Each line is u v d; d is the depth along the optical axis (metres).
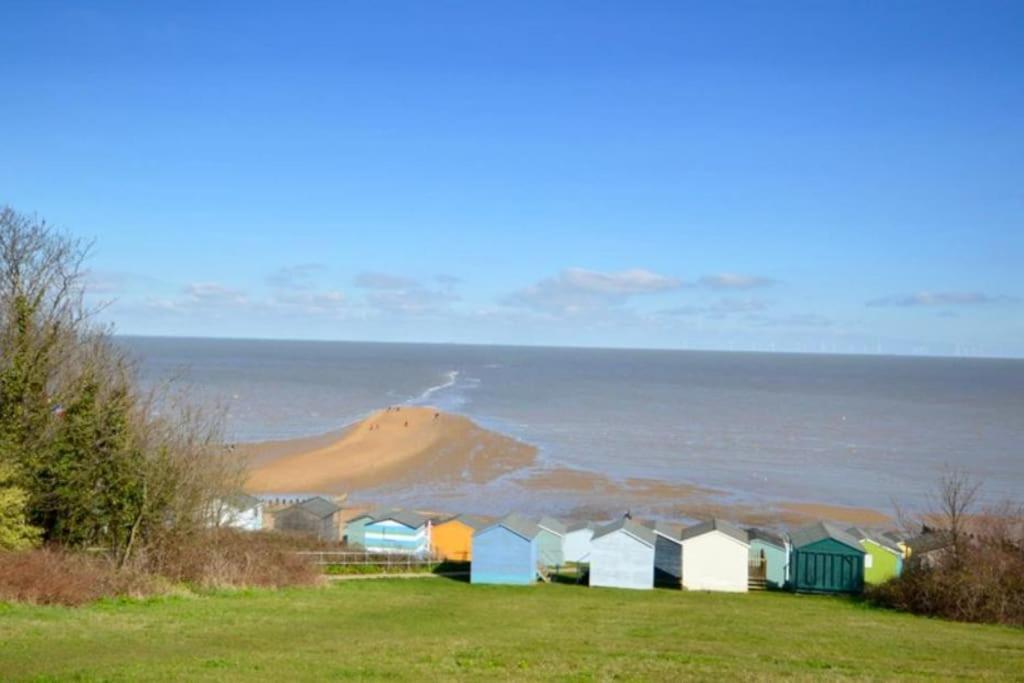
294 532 51.47
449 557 51.50
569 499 73.75
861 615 36.28
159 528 34.09
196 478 35.91
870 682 19.78
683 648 25.08
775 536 50.78
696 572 45.28
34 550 29.81
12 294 35.25
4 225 36.78
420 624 28.77
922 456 102.12
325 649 22.17
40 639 21.20
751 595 43.38
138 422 37.03
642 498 75.00
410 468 84.62
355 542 51.50
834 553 44.75
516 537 44.78
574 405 161.50
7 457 31.47
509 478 81.75
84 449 33.41
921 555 41.66
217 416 66.62
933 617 36.31
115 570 30.55
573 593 41.88
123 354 45.59
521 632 27.70
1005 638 30.52
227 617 27.22
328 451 92.00
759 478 85.75
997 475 88.69
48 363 35.03
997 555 37.69
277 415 123.88
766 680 19.47
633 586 45.03
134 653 20.36
